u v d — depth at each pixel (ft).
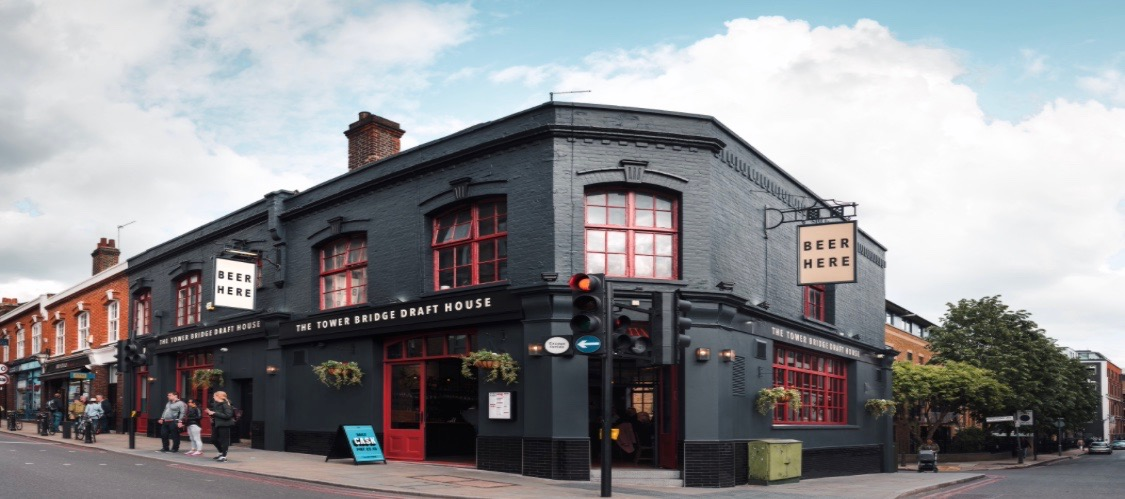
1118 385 410.93
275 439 73.97
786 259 70.33
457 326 60.13
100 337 113.50
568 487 49.47
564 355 53.98
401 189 65.77
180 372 93.97
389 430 65.21
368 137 79.46
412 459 63.31
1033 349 169.78
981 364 167.43
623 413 61.16
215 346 85.97
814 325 73.46
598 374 62.49
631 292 54.75
